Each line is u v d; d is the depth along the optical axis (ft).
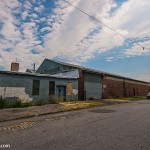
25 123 28.22
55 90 66.33
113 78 105.40
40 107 49.65
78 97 76.48
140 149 15.65
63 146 16.65
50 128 24.29
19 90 54.29
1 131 22.99
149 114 36.68
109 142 17.65
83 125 25.93
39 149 15.94
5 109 45.19
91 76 85.76
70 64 100.42
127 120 29.60
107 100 79.97
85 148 16.01
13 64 84.07
